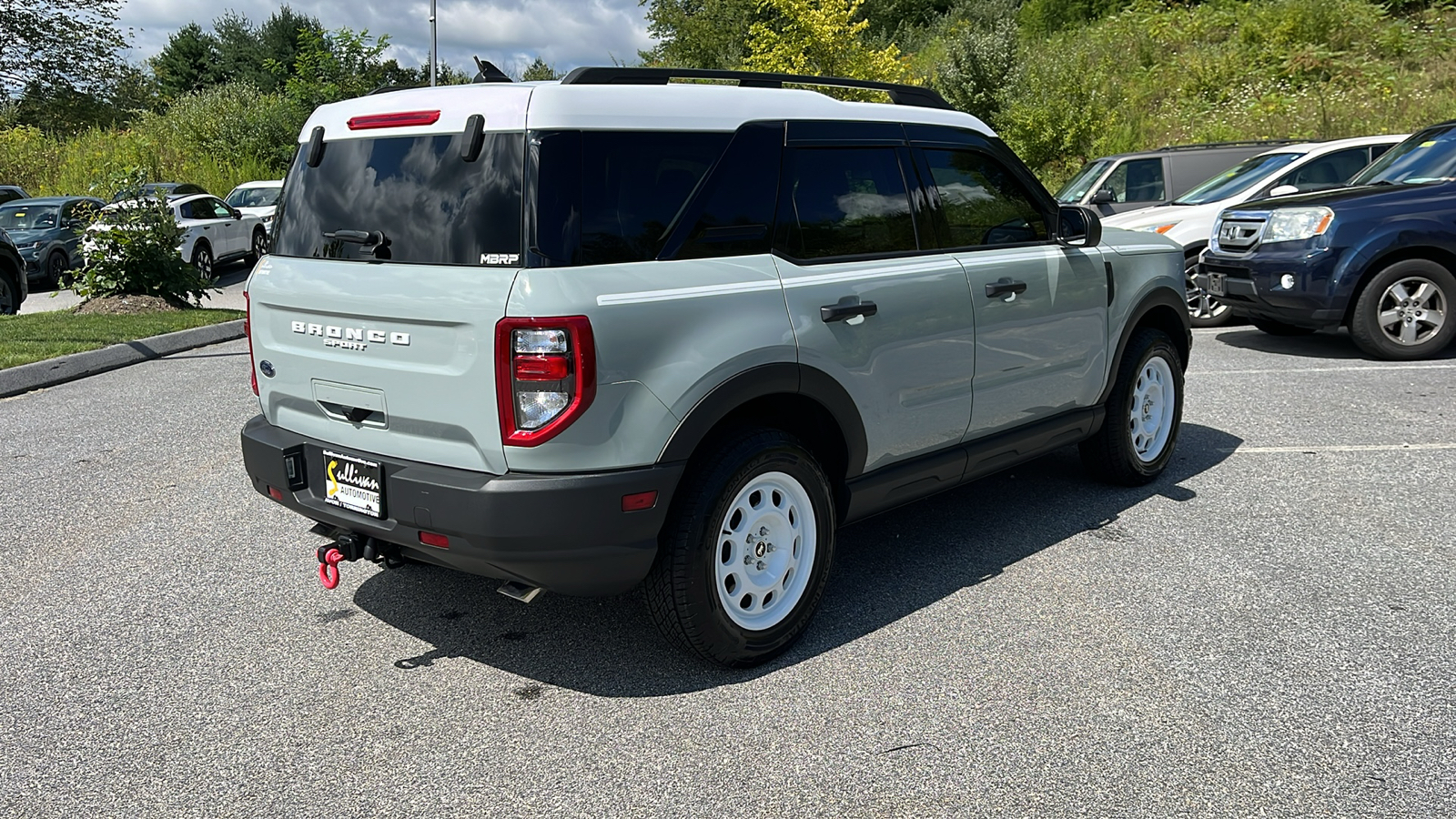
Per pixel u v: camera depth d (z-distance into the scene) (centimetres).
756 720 315
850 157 386
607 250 307
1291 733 298
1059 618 382
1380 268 853
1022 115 2019
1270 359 887
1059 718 311
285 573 440
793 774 284
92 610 403
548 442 296
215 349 1052
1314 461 570
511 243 299
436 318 306
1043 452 480
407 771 289
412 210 322
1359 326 855
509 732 310
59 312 1230
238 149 2969
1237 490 527
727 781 282
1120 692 325
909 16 3803
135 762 296
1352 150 1059
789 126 365
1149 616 381
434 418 314
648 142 323
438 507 308
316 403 355
